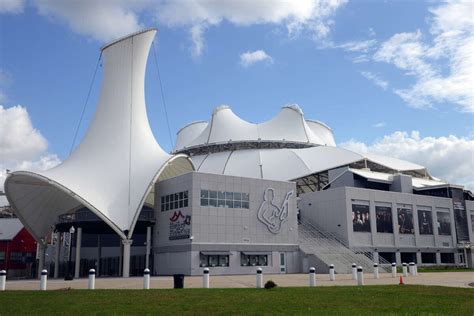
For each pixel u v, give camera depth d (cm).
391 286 2564
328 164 6931
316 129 9775
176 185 4766
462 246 6800
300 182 7238
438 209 6725
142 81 5522
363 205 5872
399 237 6144
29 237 6975
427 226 6519
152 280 3525
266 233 4953
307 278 3653
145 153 5184
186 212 4541
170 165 5444
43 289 2359
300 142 8206
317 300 1806
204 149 8394
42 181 4716
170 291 2225
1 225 6906
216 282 3127
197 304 1683
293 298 1881
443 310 1523
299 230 5766
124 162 5003
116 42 5350
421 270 5491
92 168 4897
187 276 4262
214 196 4644
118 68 5359
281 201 5156
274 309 1549
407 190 6631
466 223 7025
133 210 4678
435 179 8081
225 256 4597
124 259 4541
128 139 5175
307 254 5078
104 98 5319
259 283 2505
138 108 5409
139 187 4822
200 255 4431
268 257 4909
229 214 4706
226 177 4766
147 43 5497
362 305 1655
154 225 5059
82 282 3384
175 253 4625
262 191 5016
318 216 6006
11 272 6544
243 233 4769
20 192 5066
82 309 1546
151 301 1777
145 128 5438
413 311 1502
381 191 6112
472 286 2652
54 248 6519
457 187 7050
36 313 1448
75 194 4519
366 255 5684
